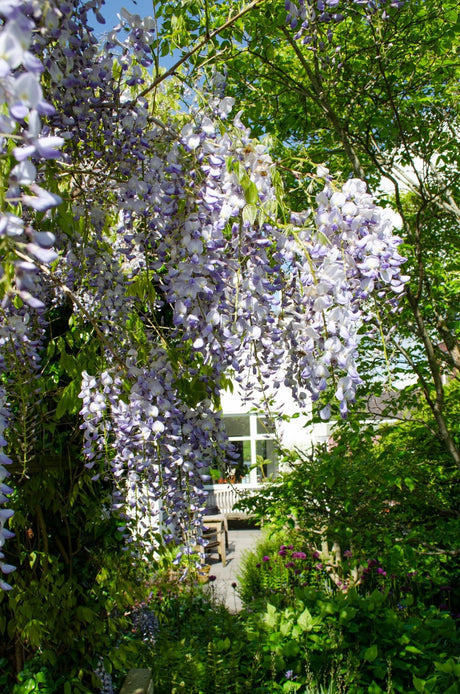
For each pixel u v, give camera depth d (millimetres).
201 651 4332
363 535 3920
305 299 1541
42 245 964
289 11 2041
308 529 4957
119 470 2312
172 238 1614
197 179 1548
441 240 4688
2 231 918
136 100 1714
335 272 1495
